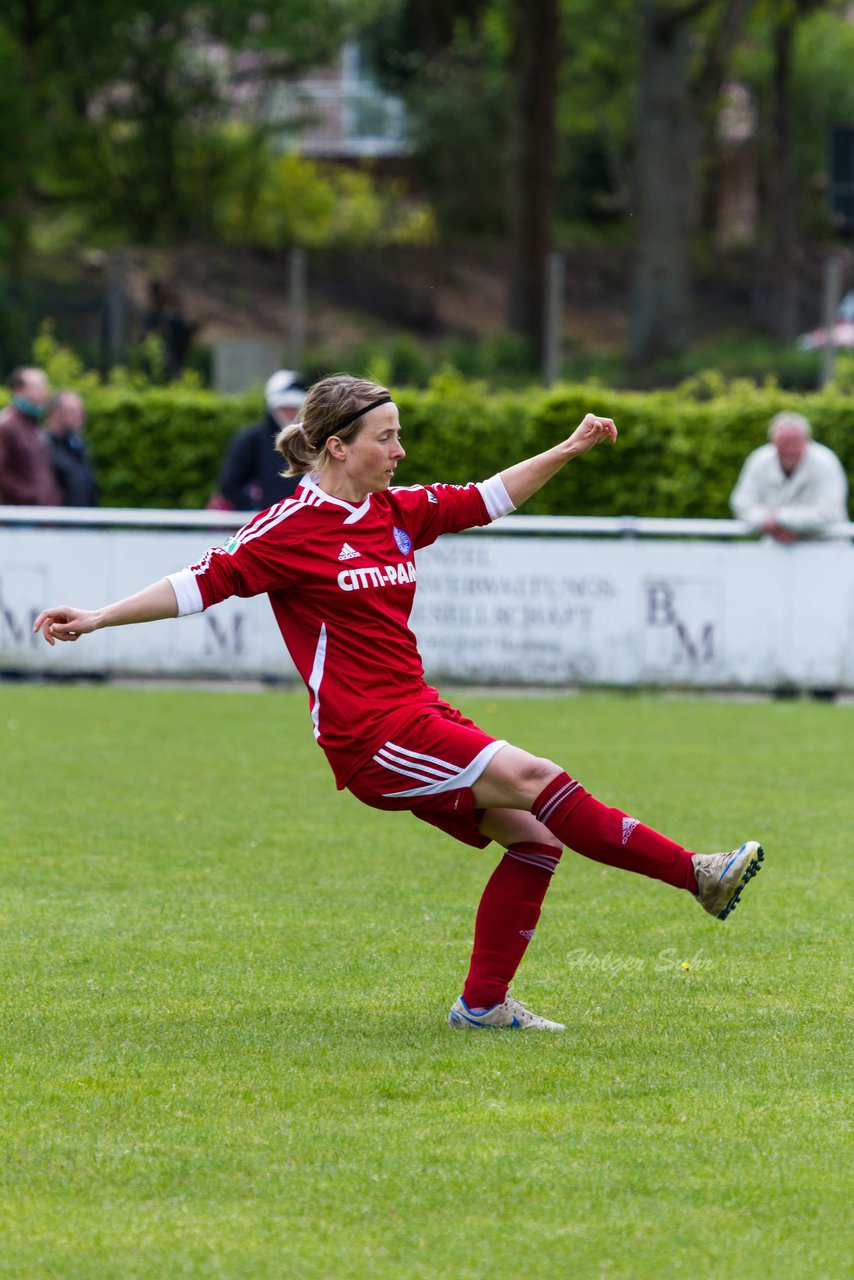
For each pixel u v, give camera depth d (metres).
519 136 117.31
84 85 134.50
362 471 15.05
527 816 15.57
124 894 21.30
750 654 41.00
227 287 131.00
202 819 26.41
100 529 42.53
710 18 139.75
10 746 33.16
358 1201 11.37
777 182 153.38
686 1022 15.79
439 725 14.92
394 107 179.38
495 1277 10.25
